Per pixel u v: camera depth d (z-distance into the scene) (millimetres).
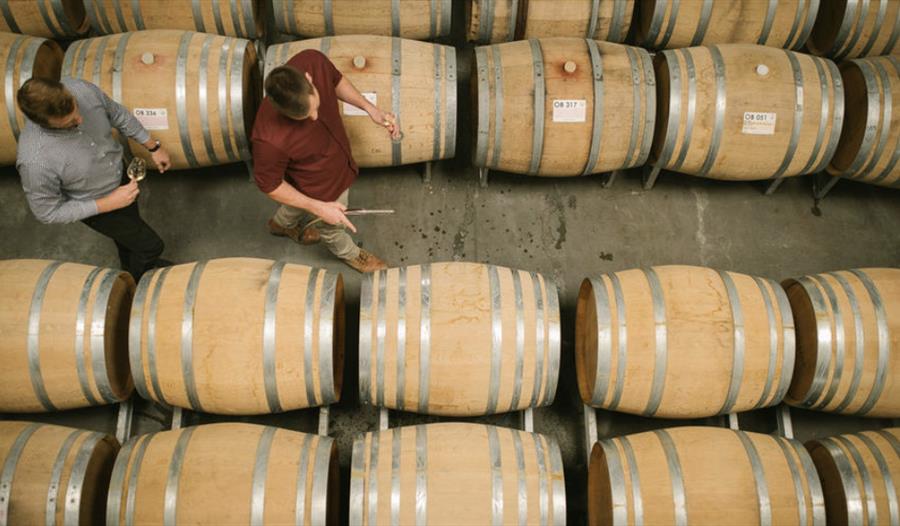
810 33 5629
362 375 3875
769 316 3961
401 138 4574
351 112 4469
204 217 5180
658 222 5289
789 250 5262
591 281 4074
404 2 5039
